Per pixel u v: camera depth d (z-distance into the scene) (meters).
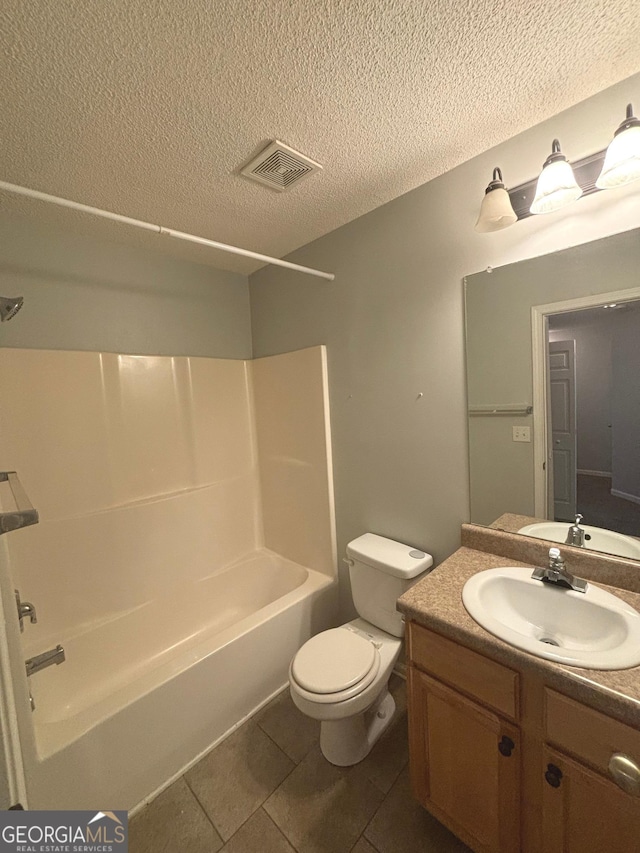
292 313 2.12
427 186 1.45
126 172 1.29
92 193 1.41
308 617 1.88
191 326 2.17
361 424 1.81
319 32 0.81
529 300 1.23
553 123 1.12
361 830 1.16
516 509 1.32
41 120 1.02
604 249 1.08
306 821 1.20
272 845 1.14
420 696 1.08
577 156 1.09
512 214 1.09
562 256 1.16
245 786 1.32
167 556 2.03
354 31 0.81
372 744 1.44
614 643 0.92
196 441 2.18
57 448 1.66
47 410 1.62
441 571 1.22
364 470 1.83
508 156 1.22
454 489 1.49
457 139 1.21
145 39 0.80
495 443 1.36
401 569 1.47
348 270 1.78
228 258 2.13
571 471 1.20
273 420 2.31
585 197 1.10
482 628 0.93
